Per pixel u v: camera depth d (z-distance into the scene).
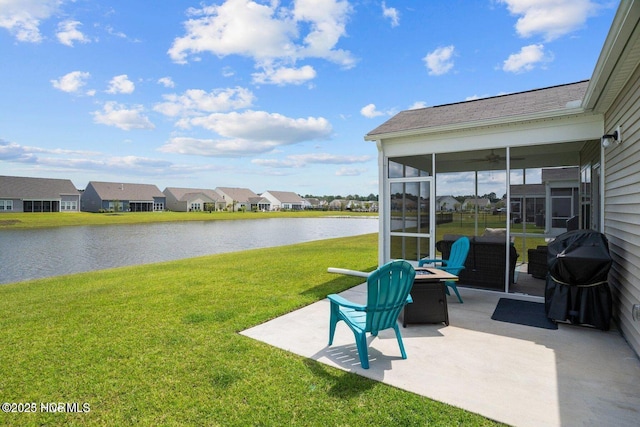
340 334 3.82
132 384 2.74
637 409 2.36
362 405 2.43
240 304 4.99
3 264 10.89
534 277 6.70
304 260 9.66
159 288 6.12
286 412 2.35
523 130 5.40
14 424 2.25
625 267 3.64
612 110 4.28
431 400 2.48
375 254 11.01
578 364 3.05
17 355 3.28
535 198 8.00
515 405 2.41
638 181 3.19
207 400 2.51
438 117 6.62
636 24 2.50
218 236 21.09
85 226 28.33
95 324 4.16
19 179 42.22
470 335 3.78
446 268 5.13
